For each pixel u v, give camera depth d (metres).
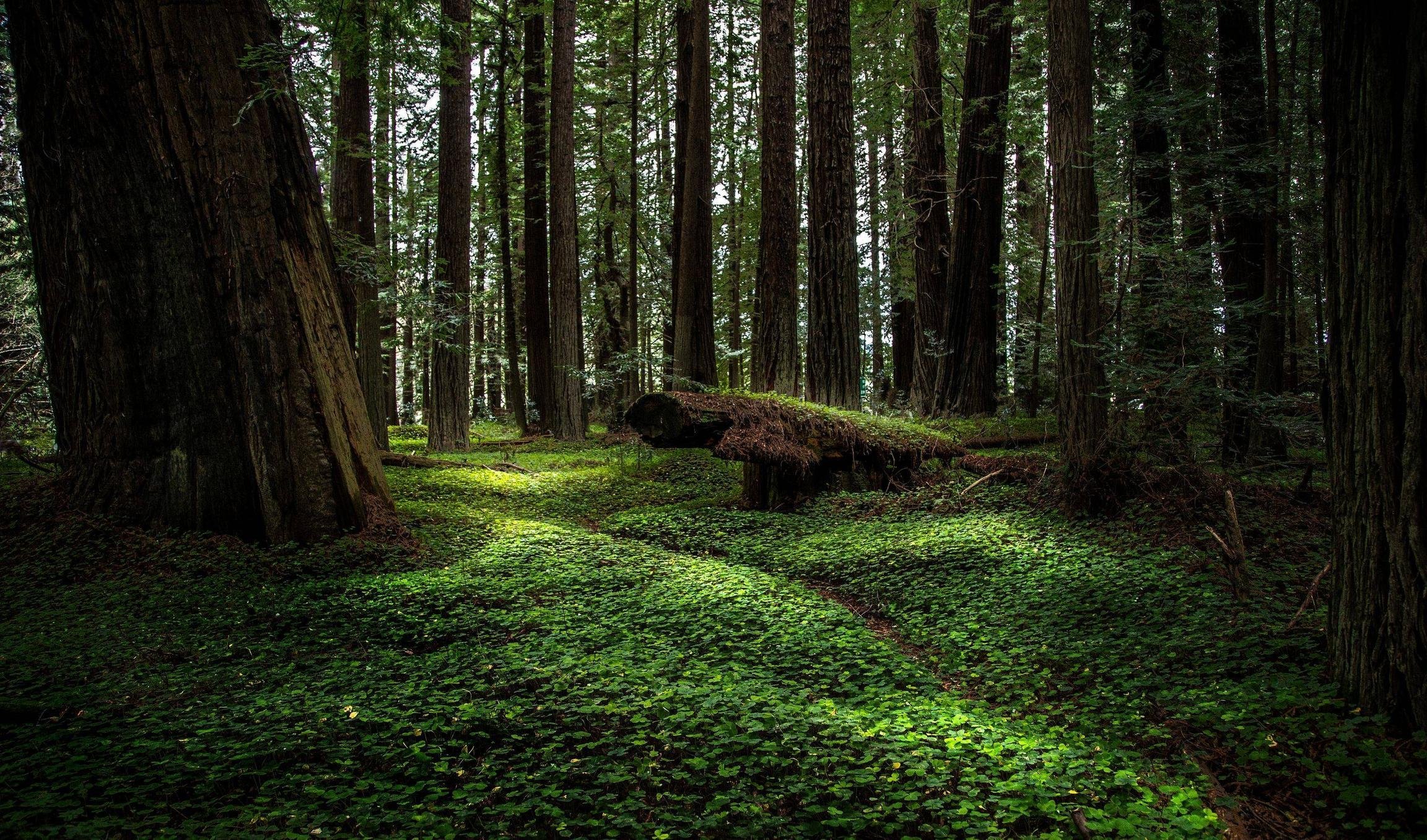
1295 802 4.01
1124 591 7.27
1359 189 4.38
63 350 10.16
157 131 9.55
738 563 10.45
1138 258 10.30
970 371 17.91
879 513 12.09
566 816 4.01
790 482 13.32
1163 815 3.77
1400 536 4.26
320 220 10.99
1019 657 6.21
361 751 4.73
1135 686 5.40
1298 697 4.71
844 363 14.51
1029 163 21.73
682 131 23.22
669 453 18.97
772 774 4.34
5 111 12.02
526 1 24.42
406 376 35.78
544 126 24.38
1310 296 15.52
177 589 8.50
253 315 9.91
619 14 26.75
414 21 10.61
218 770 4.48
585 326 33.59
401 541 10.77
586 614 7.78
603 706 5.18
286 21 10.67
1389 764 3.90
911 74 20.81
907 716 5.06
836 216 14.31
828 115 14.20
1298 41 15.24
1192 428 13.22
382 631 7.31
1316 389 13.69
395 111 22.89
